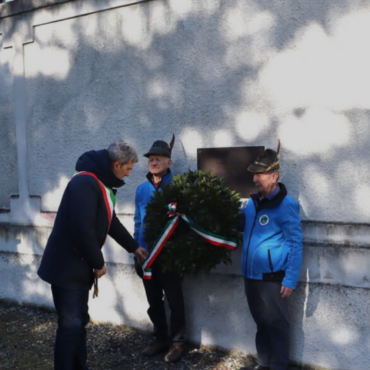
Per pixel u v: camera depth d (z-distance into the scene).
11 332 5.00
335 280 3.83
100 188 3.55
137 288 4.89
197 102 4.48
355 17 3.74
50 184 5.48
